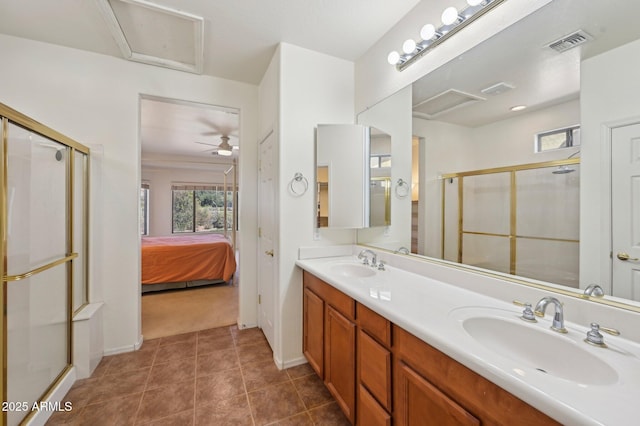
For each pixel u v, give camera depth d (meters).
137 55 2.13
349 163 2.11
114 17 1.69
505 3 1.20
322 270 1.75
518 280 1.16
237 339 2.44
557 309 0.89
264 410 1.57
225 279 4.06
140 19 1.72
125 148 2.21
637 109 0.85
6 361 1.27
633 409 0.54
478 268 1.36
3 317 1.25
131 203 2.23
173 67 2.32
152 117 3.65
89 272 2.07
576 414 0.53
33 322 1.48
